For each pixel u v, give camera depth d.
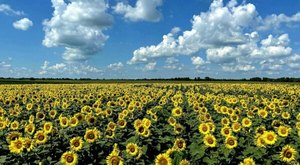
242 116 18.70
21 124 17.02
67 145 13.11
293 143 13.05
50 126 13.43
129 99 24.38
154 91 37.31
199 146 11.88
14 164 11.68
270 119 17.33
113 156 10.36
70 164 10.80
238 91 44.06
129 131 14.45
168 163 9.55
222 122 15.78
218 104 22.19
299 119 17.97
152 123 15.73
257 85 54.94
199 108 18.94
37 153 11.92
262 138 12.09
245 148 12.15
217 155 11.36
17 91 36.16
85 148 12.03
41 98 27.91
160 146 13.02
